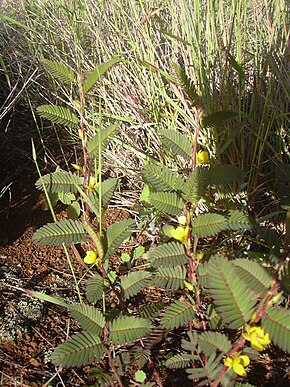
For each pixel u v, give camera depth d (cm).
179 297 43
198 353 30
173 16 49
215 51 48
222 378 28
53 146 67
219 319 32
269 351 37
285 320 24
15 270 47
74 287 45
